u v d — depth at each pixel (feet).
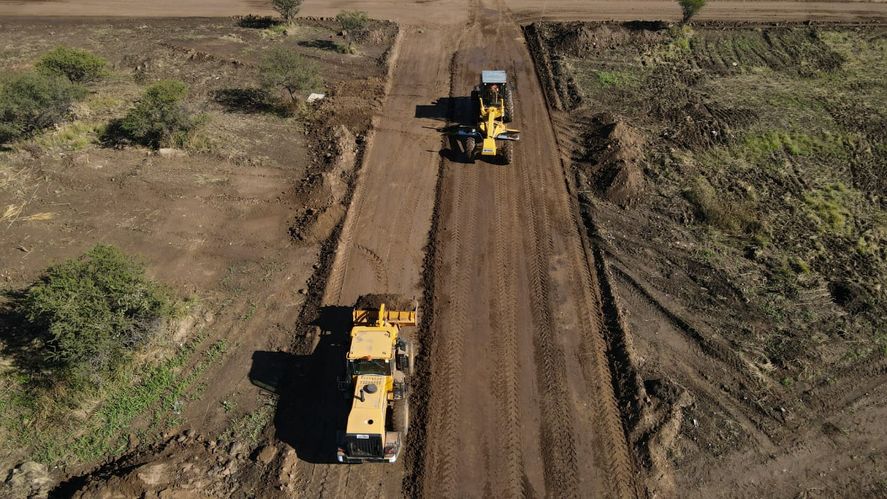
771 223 80.74
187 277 69.92
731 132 97.45
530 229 77.82
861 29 132.77
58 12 140.46
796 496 51.47
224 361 61.11
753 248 75.92
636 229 78.33
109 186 83.20
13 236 74.54
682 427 56.03
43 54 118.73
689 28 130.41
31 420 55.47
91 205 79.92
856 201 85.87
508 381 59.36
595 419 56.18
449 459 52.85
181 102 95.55
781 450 54.70
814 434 56.13
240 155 89.81
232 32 130.72
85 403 56.80
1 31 130.31
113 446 53.93
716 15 140.46
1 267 70.18
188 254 73.15
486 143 85.35
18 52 120.06
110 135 93.66
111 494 48.70
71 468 52.39
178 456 52.47
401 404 53.11
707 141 96.02
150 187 83.25
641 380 59.00
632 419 55.93
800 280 72.02
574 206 81.76
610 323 65.36
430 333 63.72
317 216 77.46
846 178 90.79
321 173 85.35
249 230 77.05
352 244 75.10
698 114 101.19
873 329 66.44
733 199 84.74
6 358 59.82
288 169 87.86
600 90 109.19
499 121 91.81
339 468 52.60
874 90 111.45
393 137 95.45
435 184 85.61
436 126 98.43
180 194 82.28
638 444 54.24
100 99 102.22
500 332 64.23
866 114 103.76
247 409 56.90
